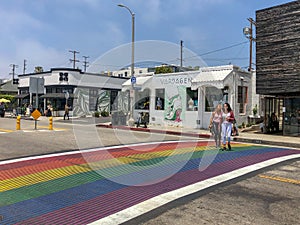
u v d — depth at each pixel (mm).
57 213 4309
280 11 15477
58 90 34500
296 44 14836
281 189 5559
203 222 3973
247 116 19594
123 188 5562
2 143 11328
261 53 16312
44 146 10602
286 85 15227
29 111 32188
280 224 3926
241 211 4402
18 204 4680
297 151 10766
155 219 4078
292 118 15969
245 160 8445
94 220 4059
